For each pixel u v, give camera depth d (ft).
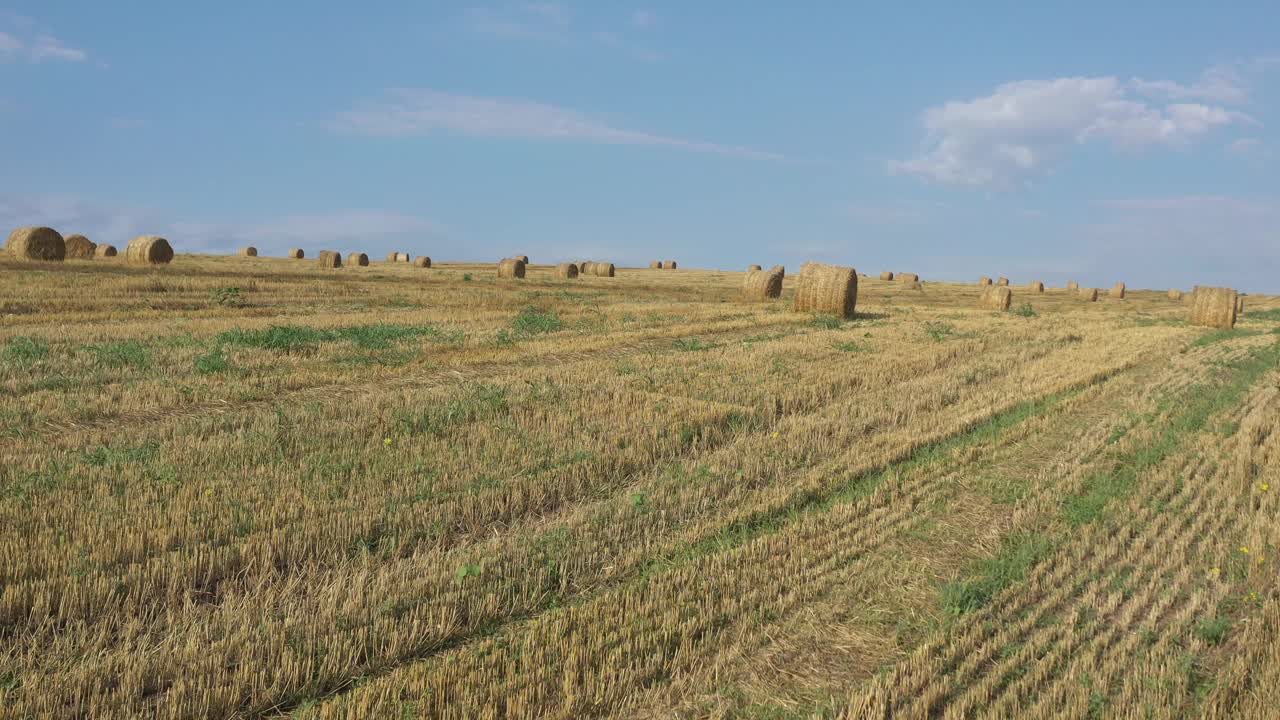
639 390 40.09
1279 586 21.07
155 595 18.02
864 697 15.52
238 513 21.76
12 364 39.52
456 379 42.27
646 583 20.30
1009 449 34.47
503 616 18.45
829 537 23.94
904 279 215.92
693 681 16.24
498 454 28.63
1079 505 27.35
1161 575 22.07
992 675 16.76
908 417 38.99
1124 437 36.40
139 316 64.18
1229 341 76.23
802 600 20.04
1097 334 77.05
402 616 17.98
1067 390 47.24
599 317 74.90
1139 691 16.21
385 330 57.11
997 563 22.40
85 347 45.50
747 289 107.86
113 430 29.78
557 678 15.98
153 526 20.79
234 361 43.65
